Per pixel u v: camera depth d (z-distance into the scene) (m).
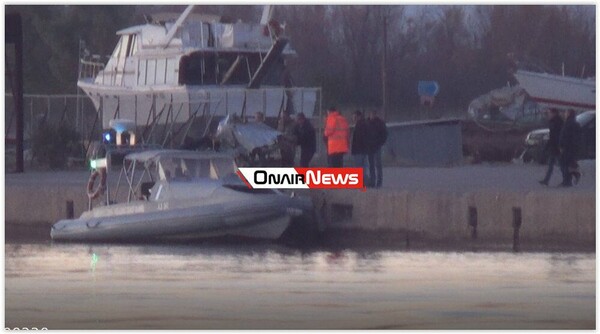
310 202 102.06
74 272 90.75
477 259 97.38
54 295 80.25
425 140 157.00
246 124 135.00
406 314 74.56
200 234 101.94
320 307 76.25
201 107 165.88
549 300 78.06
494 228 99.56
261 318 73.06
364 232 104.19
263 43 175.38
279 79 175.88
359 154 108.88
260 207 100.12
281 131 137.88
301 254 101.62
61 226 107.94
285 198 101.19
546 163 160.62
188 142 136.62
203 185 102.94
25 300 78.81
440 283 85.38
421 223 101.88
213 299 78.44
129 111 175.50
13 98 147.75
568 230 96.94
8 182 123.31
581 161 117.56
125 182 114.75
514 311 75.12
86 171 149.00
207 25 174.00
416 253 101.38
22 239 111.88
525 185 113.56
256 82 169.12
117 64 179.75
